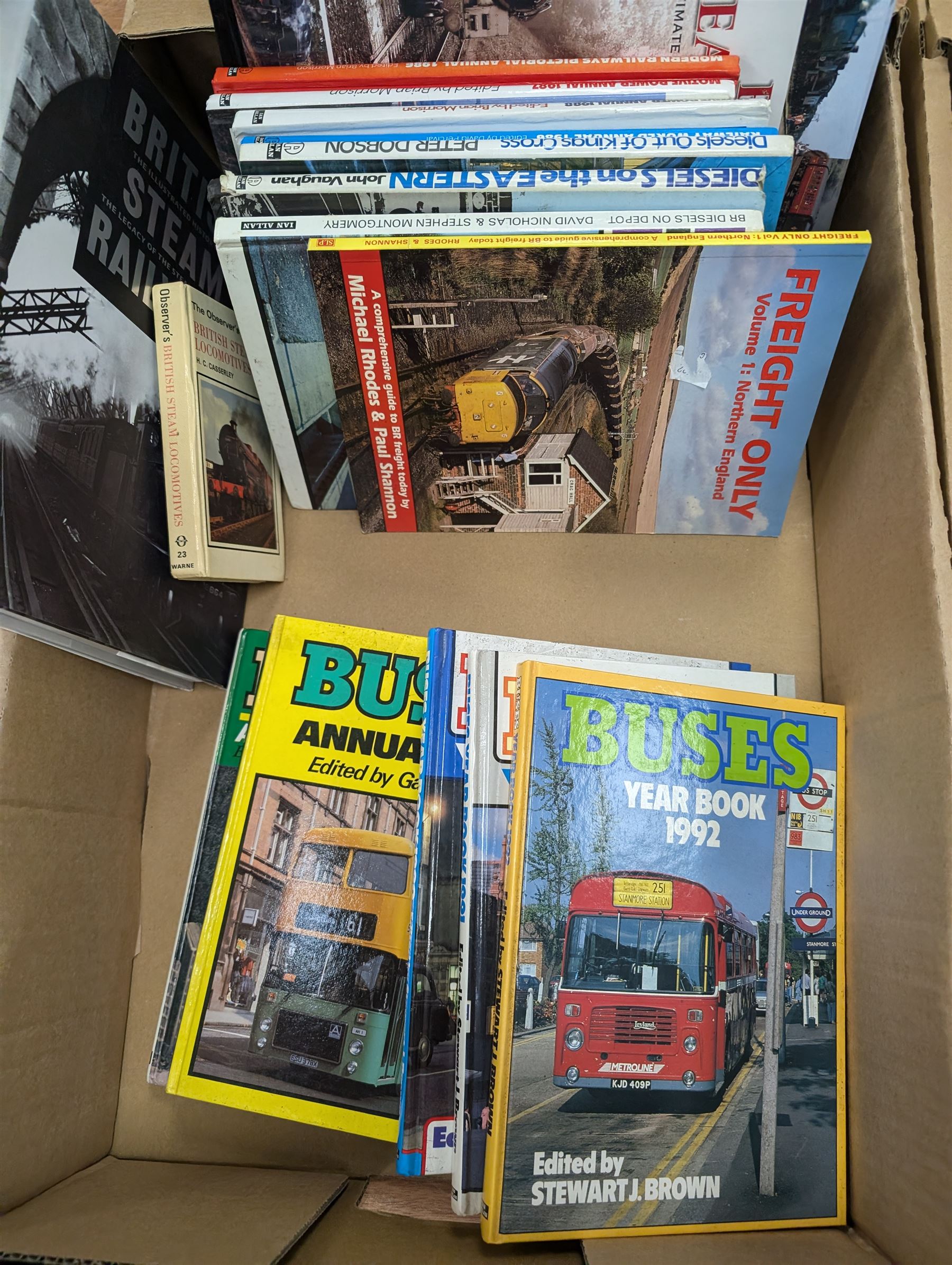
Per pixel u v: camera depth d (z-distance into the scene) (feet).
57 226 2.11
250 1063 2.48
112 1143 2.77
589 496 2.89
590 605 3.05
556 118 2.26
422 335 2.42
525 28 2.34
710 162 2.26
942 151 2.33
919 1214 2.06
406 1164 2.21
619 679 2.40
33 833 2.33
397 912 2.63
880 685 2.46
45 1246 1.99
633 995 2.25
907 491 2.32
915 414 2.27
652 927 2.30
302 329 2.44
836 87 2.37
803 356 2.45
